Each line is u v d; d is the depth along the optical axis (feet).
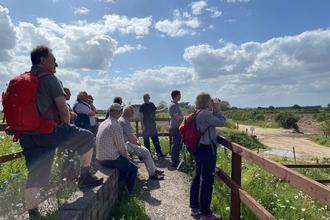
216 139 13.17
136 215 13.23
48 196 10.30
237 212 12.19
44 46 9.46
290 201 15.96
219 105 13.57
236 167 12.03
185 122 13.35
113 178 14.39
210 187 12.88
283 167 7.63
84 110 17.99
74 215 8.82
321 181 21.61
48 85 9.04
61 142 9.46
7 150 16.55
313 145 91.04
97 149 15.44
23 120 8.35
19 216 9.15
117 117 15.83
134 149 19.40
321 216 15.87
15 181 10.40
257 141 85.25
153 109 27.12
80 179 11.57
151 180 19.76
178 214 14.11
